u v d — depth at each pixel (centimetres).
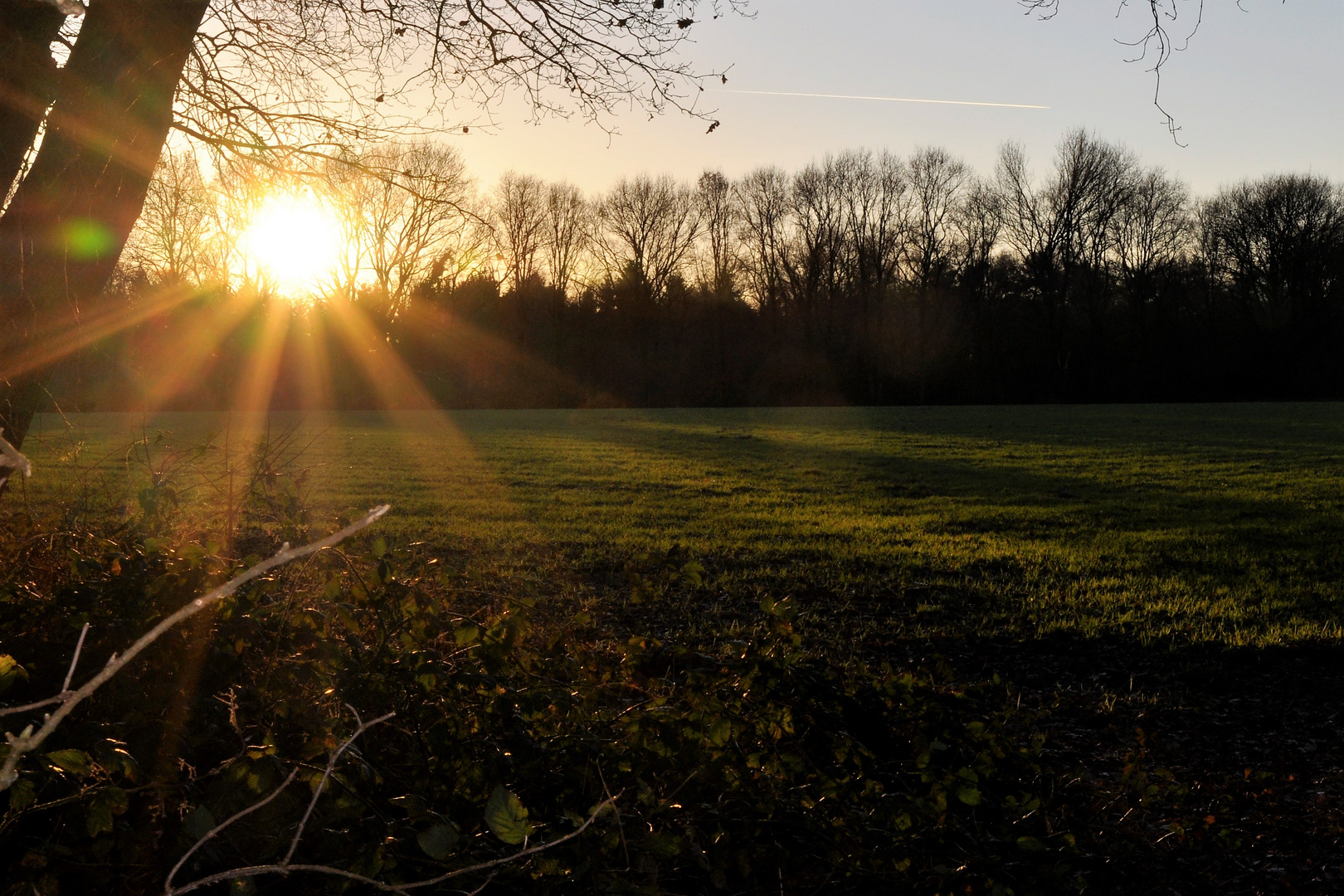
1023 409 5675
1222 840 470
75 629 333
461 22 608
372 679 352
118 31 450
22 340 426
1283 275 6600
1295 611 1033
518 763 336
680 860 334
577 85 622
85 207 443
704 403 6644
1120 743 654
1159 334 6762
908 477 2323
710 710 366
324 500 1742
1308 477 2322
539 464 2538
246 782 279
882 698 474
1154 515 1723
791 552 1355
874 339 6938
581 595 1039
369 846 270
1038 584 1165
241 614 350
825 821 370
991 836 388
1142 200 6694
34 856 236
